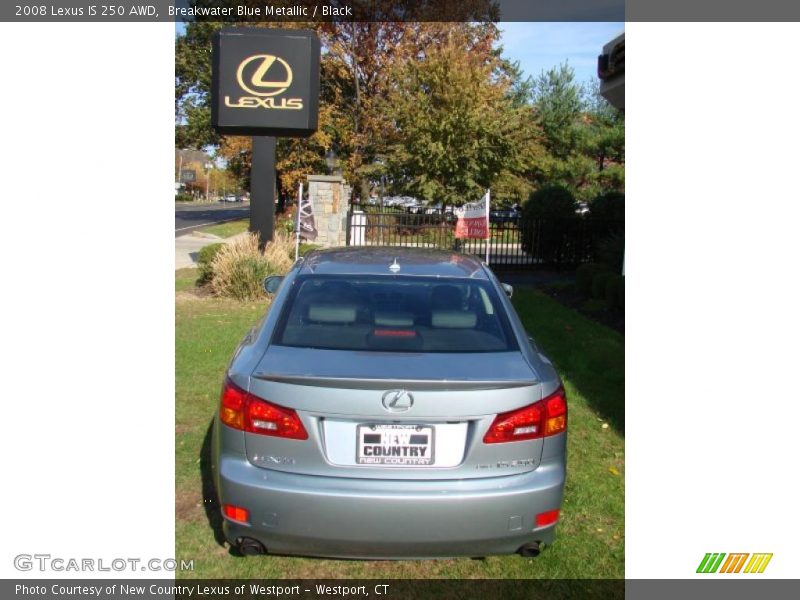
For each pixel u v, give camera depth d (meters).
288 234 14.95
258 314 9.06
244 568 3.28
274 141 11.05
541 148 27.14
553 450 2.99
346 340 3.22
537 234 16.11
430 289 3.63
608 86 10.80
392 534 2.82
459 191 21.89
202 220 34.62
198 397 5.49
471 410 2.85
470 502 2.82
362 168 27.58
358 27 27.25
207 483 4.05
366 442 2.84
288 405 2.83
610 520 3.79
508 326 3.43
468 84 21.73
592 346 7.55
